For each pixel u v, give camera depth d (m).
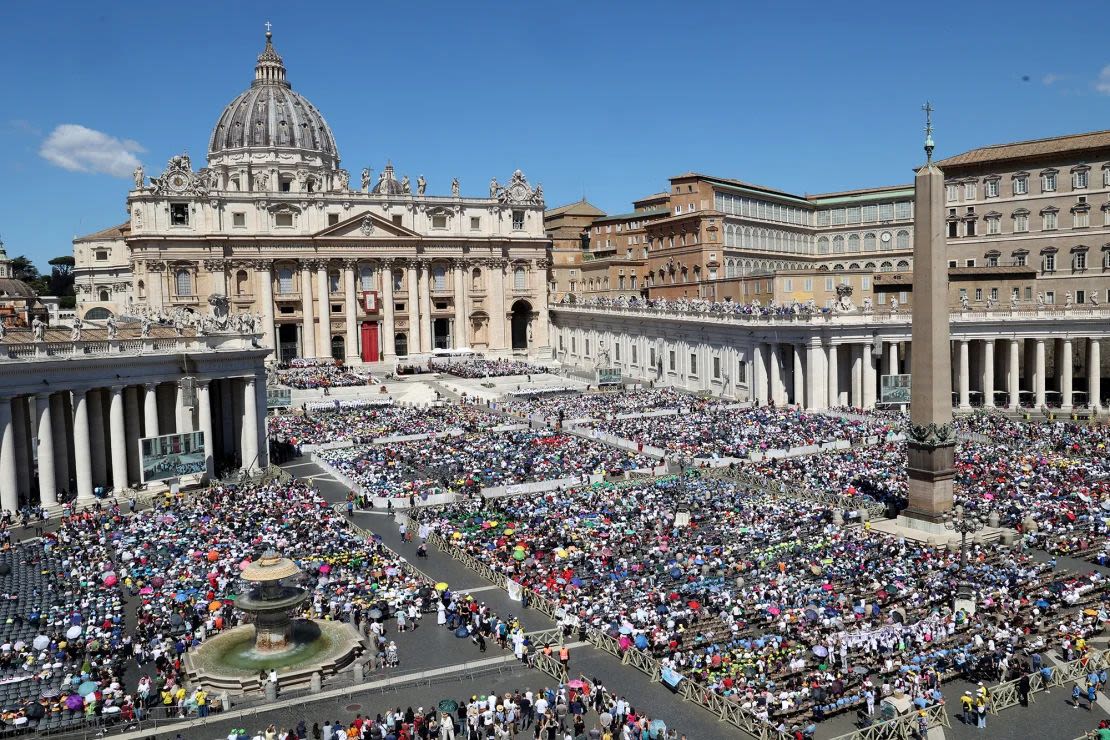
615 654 35.94
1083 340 105.12
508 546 47.44
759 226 138.75
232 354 66.25
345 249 131.00
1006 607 37.31
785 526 49.25
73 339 59.00
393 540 51.66
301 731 29.53
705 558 43.84
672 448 71.06
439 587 40.94
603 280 154.50
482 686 33.53
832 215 149.88
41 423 56.53
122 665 33.97
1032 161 110.06
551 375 119.19
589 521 50.59
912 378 50.41
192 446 61.97
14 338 58.16
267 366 120.88
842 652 33.09
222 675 33.62
